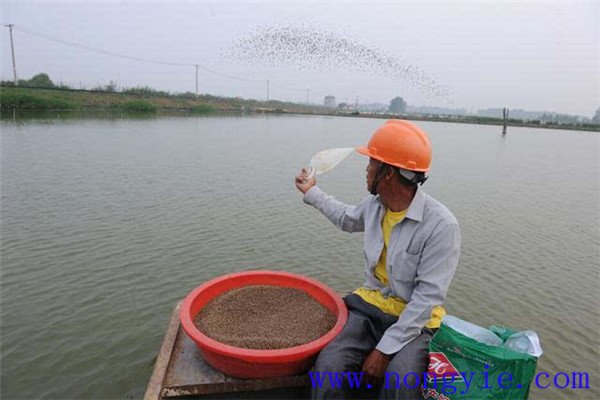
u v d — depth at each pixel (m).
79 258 6.09
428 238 2.85
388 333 2.82
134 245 6.62
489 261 6.87
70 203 8.62
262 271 3.75
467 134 36.25
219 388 2.90
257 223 7.96
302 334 3.15
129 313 4.81
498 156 21.53
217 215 8.31
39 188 9.70
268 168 13.79
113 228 7.30
